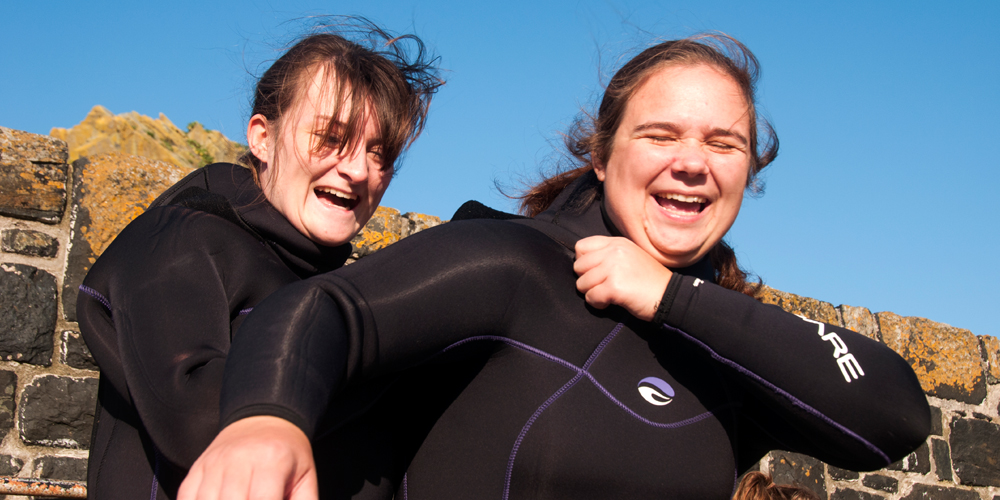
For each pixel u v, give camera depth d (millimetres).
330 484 1149
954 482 4988
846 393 1160
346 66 1395
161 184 3117
